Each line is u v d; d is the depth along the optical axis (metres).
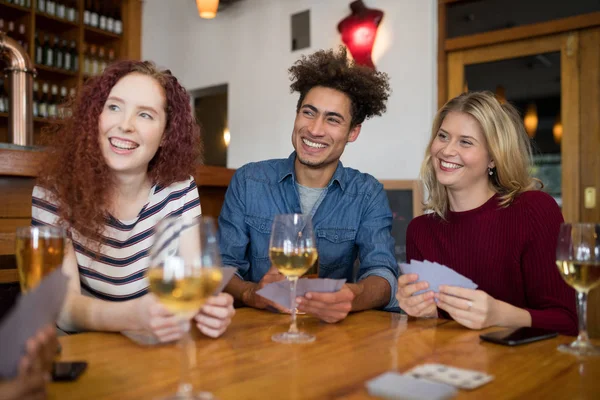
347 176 1.91
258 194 1.87
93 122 1.37
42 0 4.33
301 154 1.79
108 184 1.40
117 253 1.41
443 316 1.52
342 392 0.73
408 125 3.72
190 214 1.56
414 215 3.31
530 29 3.28
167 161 1.52
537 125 3.30
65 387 0.74
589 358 0.90
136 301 1.01
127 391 0.72
